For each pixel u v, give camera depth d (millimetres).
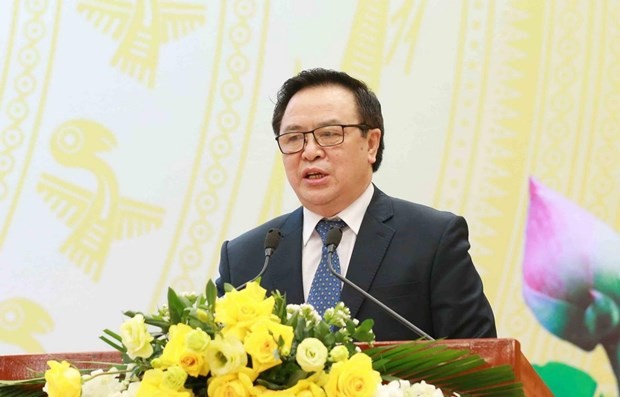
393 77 6754
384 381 2721
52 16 7234
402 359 2689
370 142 5051
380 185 6641
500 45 6645
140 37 7141
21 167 7078
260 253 4965
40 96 7145
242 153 6895
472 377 2672
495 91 6602
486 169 6527
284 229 5027
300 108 4906
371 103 5031
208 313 2584
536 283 6324
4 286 6930
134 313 2707
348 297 4590
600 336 6188
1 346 6844
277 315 2656
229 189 6863
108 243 6914
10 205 7031
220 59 7027
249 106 6945
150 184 6953
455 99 6645
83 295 6867
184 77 7047
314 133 4863
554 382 6195
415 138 6656
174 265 6828
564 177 6418
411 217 4863
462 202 6520
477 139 6578
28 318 6875
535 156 6484
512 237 6414
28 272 6934
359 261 4711
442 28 6742
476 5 6707
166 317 2723
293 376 2557
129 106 7070
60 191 7023
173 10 7137
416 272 4641
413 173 6617
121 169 7004
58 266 6930
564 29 6574
